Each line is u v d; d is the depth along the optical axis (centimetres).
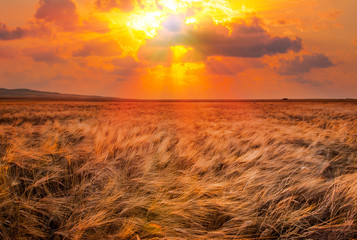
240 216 233
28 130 608
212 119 1795
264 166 370
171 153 450
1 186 245
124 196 260
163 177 314
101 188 281
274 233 223
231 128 956
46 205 232
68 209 243
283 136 725
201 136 764
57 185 301
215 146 536
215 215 245
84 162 362
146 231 213
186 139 629
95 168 321
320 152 544
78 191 263
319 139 657
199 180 317
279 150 494
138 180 290
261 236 214
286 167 359
